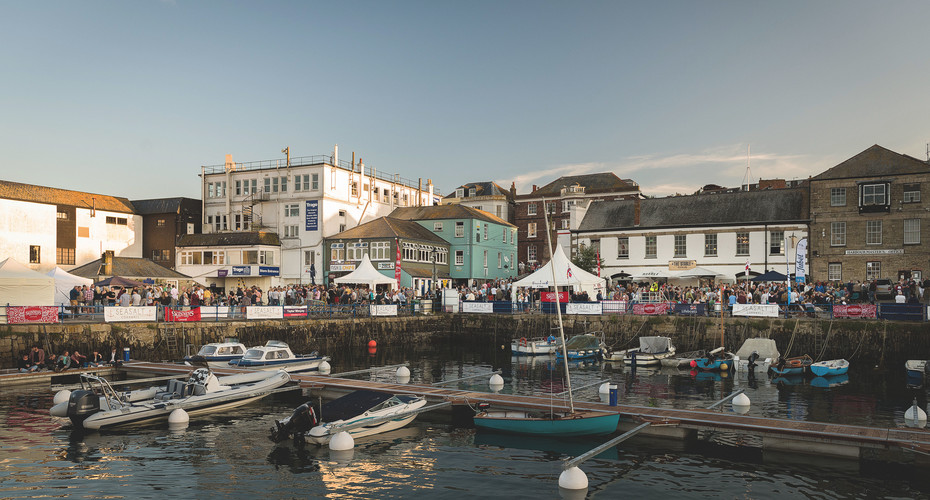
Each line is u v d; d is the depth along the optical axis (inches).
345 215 2448.3
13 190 2026.3
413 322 1793.8
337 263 2261.3
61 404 775.7
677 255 2078.0
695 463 633.6
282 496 545.6
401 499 540.1
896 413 836.6
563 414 760.3
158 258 2445.9
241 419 814.5
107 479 582.6
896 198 1790.1
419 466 627.2
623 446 691.4
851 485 571.8
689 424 704.4
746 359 1269.7
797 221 1911.9
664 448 683.4
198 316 1385.3
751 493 553.0
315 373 1211.2
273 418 820.6
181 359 1332.4
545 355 1518.2
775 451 665.0
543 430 722.8
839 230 1857.8
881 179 1804.9
